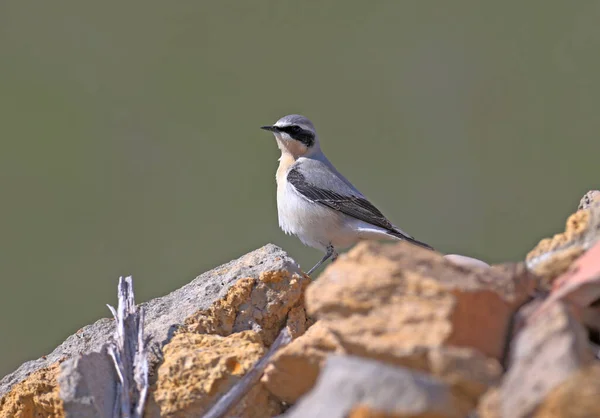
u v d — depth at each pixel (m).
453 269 6.81
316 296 6.80
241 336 9.38
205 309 10.06
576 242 8.12
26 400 9.32
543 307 6.97
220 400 8.16
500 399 5.83
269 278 10.34
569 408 5.48
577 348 5.87
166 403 8.48
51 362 10.41
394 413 5.55
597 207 8.28
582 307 7.06
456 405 5.88
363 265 6.83
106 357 8.78
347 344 6.56
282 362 7.90
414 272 6.72
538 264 8.07
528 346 5.93
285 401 8.22
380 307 6.62
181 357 8.73
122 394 8.48
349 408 5.66
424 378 5.74
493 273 7.01
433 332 6.39
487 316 6.70
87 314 32.91
